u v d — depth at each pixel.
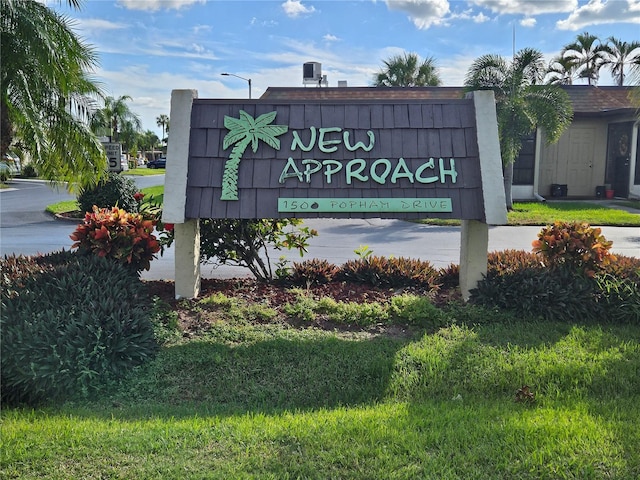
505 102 17.45
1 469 3.29
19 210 19.22
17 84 7.30
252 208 6.18
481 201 6.26
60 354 4.56
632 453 3.46
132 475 3.23
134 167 53.47
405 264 7.53
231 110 6.57
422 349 5.30
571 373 4.82
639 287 6.33
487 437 3.69
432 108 6.64
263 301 6.57
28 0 7.29
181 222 6.02
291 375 4.97
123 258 6.69
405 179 6.32
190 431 3.77
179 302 6.39
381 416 4.08
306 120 6.54
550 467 3.30
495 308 6.24
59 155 8.49
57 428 3.85
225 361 5.12
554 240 6.69
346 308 6.20
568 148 23.12
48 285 5.63
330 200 6.18
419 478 3.22
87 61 8.20
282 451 3.50
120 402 4.59
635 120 21.05
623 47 34.03
